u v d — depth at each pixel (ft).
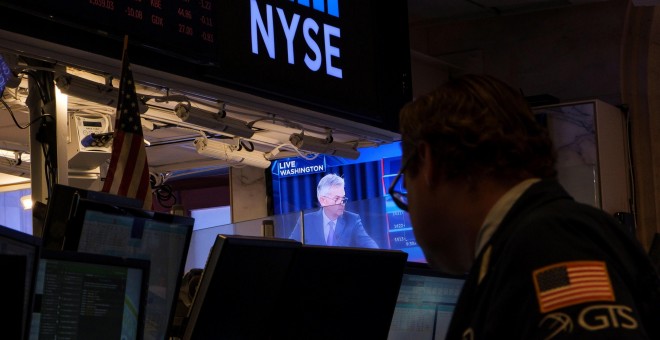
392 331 10.46
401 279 9.86
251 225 15.72
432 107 4.19
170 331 8.41
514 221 3.88
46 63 14.55
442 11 26.53
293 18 17.89
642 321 3.67
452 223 4.14
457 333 3.93
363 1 19.77
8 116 21.12
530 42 26.58
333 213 18.66
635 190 24.71
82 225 7.30
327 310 9.28
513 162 4.01
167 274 8.31
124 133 10.89
